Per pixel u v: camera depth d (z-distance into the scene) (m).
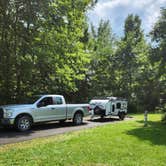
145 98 44.28
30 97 17.73
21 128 15.46
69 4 20.34
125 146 11.12
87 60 23.70
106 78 40.94
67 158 8.92
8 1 18.89
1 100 19.84
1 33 19.39
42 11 19.05
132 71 44.00
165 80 27.72
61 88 24.19
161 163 8.79
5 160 8.50
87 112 19.80
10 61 19.36
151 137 13.69
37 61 19.70
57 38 20.44
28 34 19.44
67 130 15.91
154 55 24.61
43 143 11.45
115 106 23.72
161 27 24.70
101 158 9.06
